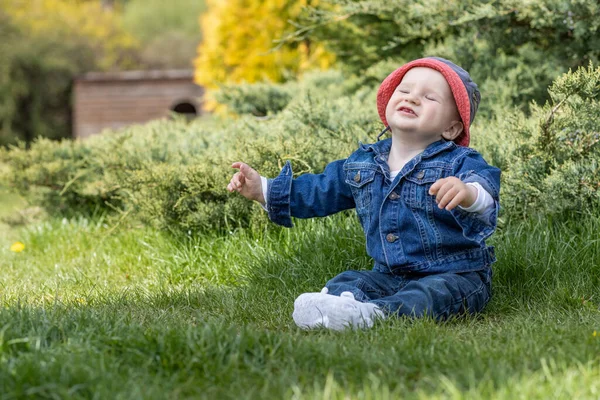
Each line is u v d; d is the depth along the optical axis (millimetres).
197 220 5062
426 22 5898
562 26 5586
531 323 3094
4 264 5461
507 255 4012
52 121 23031
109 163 5852
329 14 6488
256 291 3994
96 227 6172
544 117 4363
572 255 4043
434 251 3396
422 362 2428
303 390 2246
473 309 3404
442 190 3061
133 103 18875
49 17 24672
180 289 4262
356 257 4254
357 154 3674
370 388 2238
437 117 3447
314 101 5656
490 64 6273
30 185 6598
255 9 10336
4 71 21844
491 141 4746
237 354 2434
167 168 5207
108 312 3260
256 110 7625
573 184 4207
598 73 4148
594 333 2691
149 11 39344
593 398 2057
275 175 4691
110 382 2219
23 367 2219
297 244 4512
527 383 2104
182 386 2264
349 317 2998
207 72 10969
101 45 27750
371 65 7418
